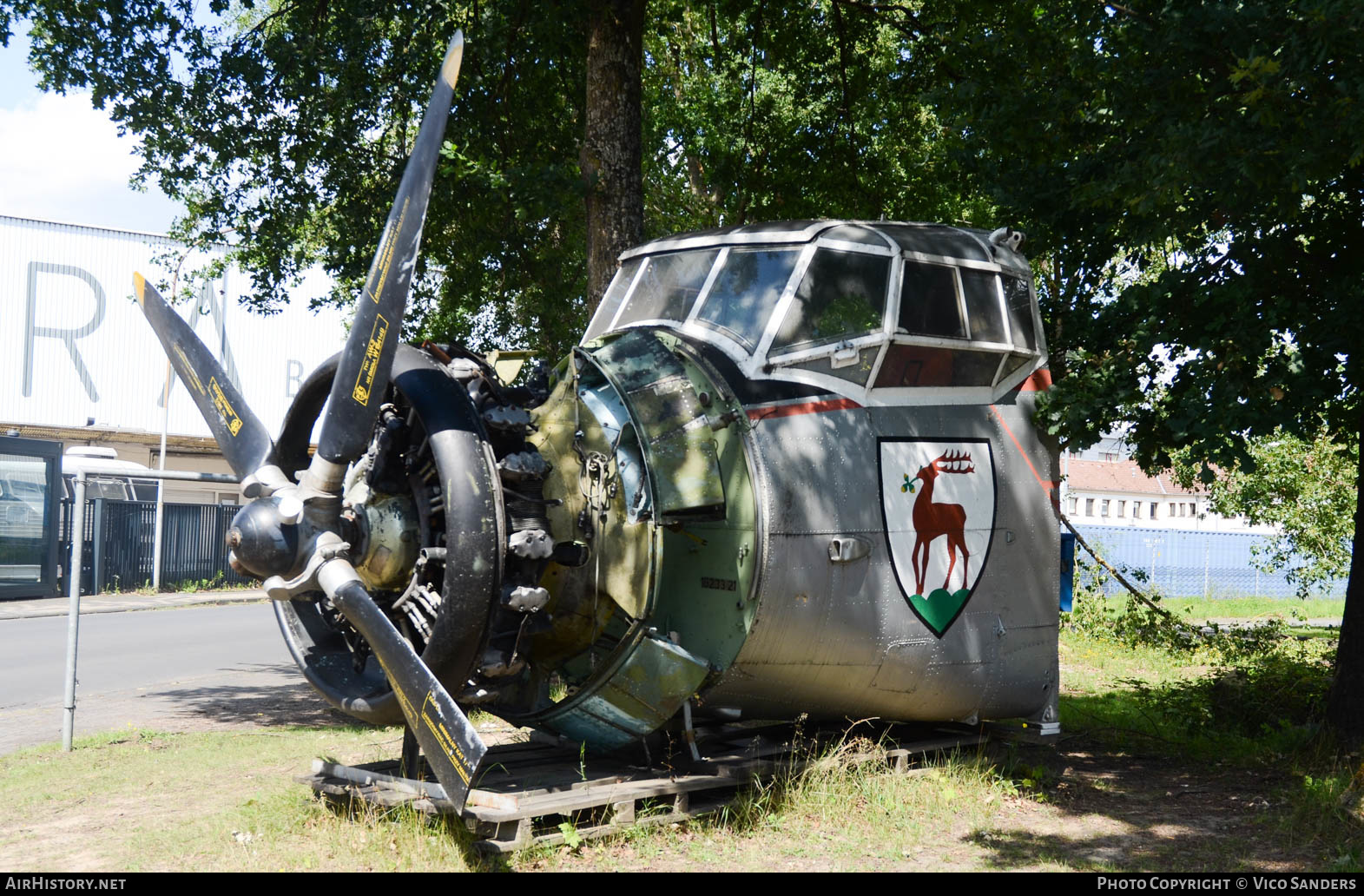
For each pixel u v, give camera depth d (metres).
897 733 7.34
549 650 6.25
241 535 5.37
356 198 11.77
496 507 5.30
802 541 6.03
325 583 5.30
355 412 5.32
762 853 5.38
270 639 16.53
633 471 5.82
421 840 5.18
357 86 11.52
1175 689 10.54
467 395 5.61
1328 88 6.25
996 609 6.89
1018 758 7.46
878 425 6.50
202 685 11.85
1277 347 7.24
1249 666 11.19
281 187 11.88
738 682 6.18
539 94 13.14
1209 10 6.48
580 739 6.19
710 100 18.58
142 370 31.02
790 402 6.21
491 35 12.02
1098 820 6.17
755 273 6.63
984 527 6.86
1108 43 7.48
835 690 6.48
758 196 14.80
